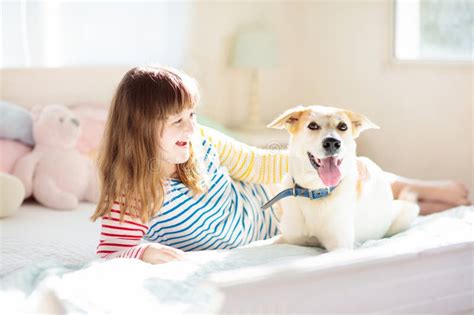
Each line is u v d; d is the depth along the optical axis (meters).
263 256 1.47
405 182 2.48
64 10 3.29
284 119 1.62
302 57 4.29
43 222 2.32
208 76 3.97
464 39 3.25
